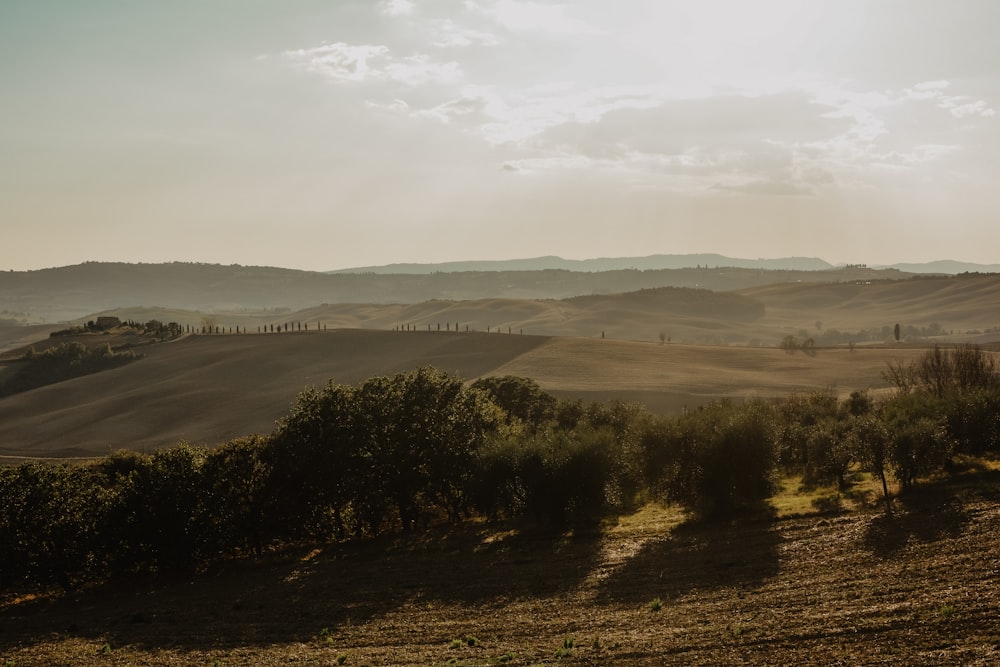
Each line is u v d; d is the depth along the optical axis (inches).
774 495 2453.2
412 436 2741.1
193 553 2482.8
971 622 1221.7
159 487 2449.6
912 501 2031.3
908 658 1131.9
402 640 1555.1
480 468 2573.8
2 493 2333.9
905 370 5108.3
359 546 2564.0
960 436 2471.7
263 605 1946.4
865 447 2167.8
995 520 1736.0
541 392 4392.2
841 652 1190.9
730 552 1905.8
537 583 1879.9
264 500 2623.0
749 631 1339.8
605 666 1259.8
